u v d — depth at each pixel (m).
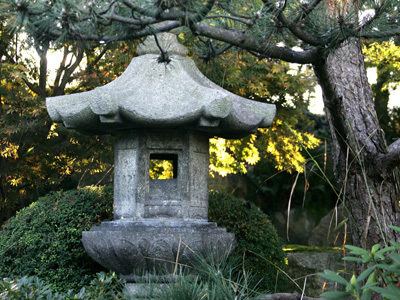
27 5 1.68
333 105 2.73
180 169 3.23
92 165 7.09
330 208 10.73
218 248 3.13
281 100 7.99
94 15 1.78
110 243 2.99
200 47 3.04
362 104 3.35
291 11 2.31
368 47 6.77
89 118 3.06
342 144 2.97
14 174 6.86
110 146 6.98
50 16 1.72
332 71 3.43
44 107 6.16
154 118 2.95
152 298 2.86
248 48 2.40
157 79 3.20
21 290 2.65
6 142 6.54
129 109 2.94
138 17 1.91
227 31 2.30
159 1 1.84
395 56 7.30
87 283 3.75
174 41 3.37
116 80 3.35
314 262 6.00
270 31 2.33
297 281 5.96
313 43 2.38
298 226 10.73
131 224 3.10
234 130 3.23
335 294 1.60
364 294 1.57
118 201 3.30
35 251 3.84
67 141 6.73
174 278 3.04
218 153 7.63
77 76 7.11
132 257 2.99
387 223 3.11
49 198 4.16
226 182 11.21
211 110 2.94
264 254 4.37
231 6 2.01
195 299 2.63
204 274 3.03
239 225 4.38
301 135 8.02
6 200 7.21
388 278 1.75
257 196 11.23
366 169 3.15
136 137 3.21
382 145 3.18
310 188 10.85
